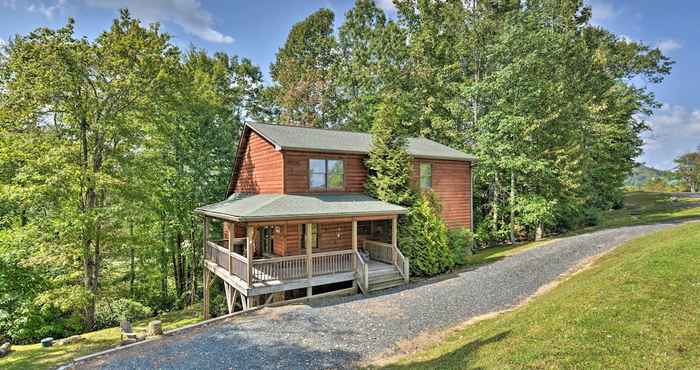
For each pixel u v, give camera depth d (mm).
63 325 14070
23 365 8898
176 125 19109
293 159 14734
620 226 21844
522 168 20797
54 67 12867
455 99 26125
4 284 13148
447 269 15930
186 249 19984
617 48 32688
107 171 14570
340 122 33656
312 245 15305
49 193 12961
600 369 4844
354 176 16516
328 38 36062
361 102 30203
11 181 13641
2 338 13102
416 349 7918
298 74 34469
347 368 7172
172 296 21203
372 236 17125
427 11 29219
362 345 8305
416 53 28062
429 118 26859
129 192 14633
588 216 26797
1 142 13039
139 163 15273
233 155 22203
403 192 15844
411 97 27984
